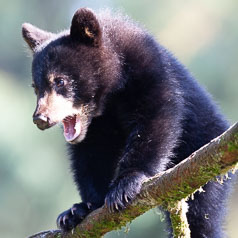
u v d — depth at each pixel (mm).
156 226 23375
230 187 13719
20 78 35375
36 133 29750
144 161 11422
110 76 12359
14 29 36438
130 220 10438
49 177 29391
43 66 12367
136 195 10125
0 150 28828
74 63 12352
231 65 26031
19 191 29094
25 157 29141
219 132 13336
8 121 29266
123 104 12273
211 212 13336
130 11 29344
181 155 12969
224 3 28484
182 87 12789
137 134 11695
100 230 10711
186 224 9969
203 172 9141
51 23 37969
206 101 13422
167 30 29266
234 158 8859
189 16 29141
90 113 12570
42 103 12164
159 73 12172
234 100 25469
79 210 11312
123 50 12430
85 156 12773
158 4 29469
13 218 29047
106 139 12766
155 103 11891
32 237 11438
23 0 37250
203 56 26297
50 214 29312
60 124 13164
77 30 12492
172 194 9602
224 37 27172
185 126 12797
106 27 12773
